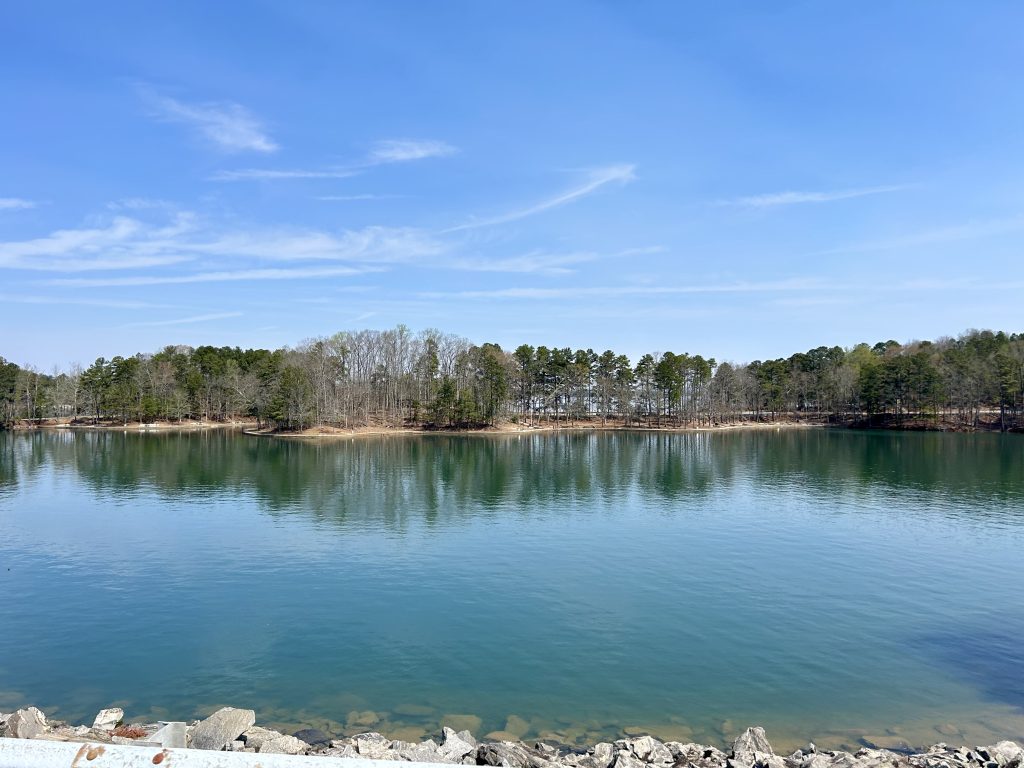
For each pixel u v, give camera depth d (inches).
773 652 1043.3
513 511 2190.0
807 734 799.7
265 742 671.1
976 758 702.5
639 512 2178.9
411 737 782.5
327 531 1870.1
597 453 4308.6
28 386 6820.9
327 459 3806.6
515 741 770.2
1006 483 2827.3
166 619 1177.4
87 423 6845.5
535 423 7140.8
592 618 1184.8
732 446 4849.9
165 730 390.3
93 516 2081.7
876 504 2332.7
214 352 7864.2
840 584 1386.6
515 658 1015.6
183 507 2239.2
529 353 7268.7
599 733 797.9
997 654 1039.6
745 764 676.7
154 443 4859.7
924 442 4982.8
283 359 6481.3
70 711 845.8
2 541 1747.0
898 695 901.8
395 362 6830.7
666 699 886.4
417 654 1029.2
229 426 6934.1
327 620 1171.9
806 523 2000.5
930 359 6648.6
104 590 1338.6
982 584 1391.5
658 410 7421.3
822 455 4079.7
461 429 6560.0
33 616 1190.3
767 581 1406.3
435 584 1380.4
